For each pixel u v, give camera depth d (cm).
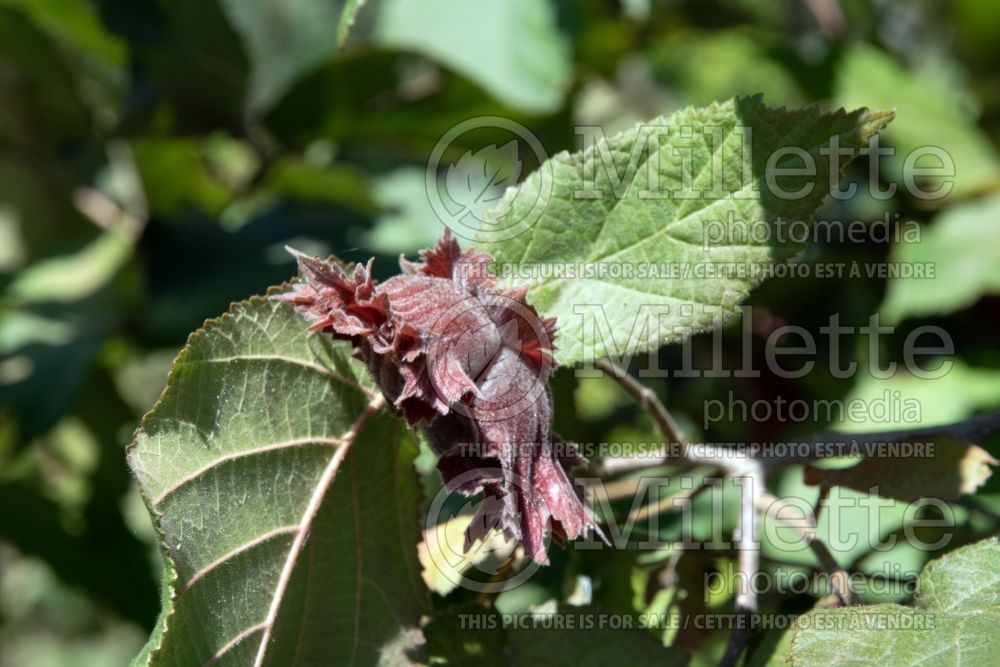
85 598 73
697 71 76
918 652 46
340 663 48
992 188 65
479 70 67
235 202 72
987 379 63
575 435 51
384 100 65
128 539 71
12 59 73
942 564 47
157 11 65
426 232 66
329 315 46
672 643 51
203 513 47
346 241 65
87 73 75
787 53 69
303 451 48
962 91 74
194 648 46
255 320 48
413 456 49
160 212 72
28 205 81
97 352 67
